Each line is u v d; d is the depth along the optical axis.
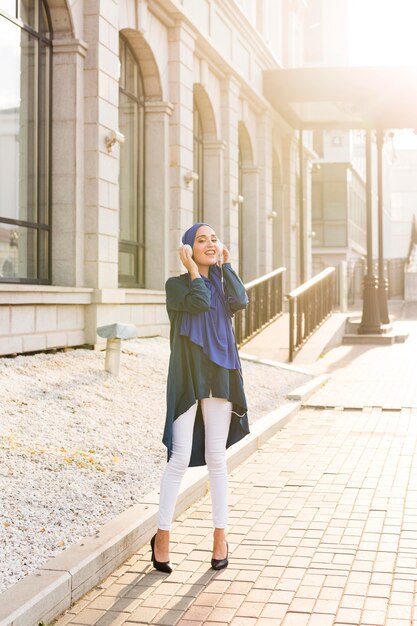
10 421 5.98
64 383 7.52
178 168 13.42
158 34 12.98
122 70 12.45
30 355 8.71
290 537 4.64
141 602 3.75
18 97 9.52
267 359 12.15
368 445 7.12
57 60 10.00
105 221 10.37
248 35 17.59
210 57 15.46
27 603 3.36
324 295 16.56
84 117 10.18
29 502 4.61
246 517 5.07
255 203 19.38
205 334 4.13
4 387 6.80
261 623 3.47
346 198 37.16
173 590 3.88
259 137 19.56
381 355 13.85
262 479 6.01
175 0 12.80
